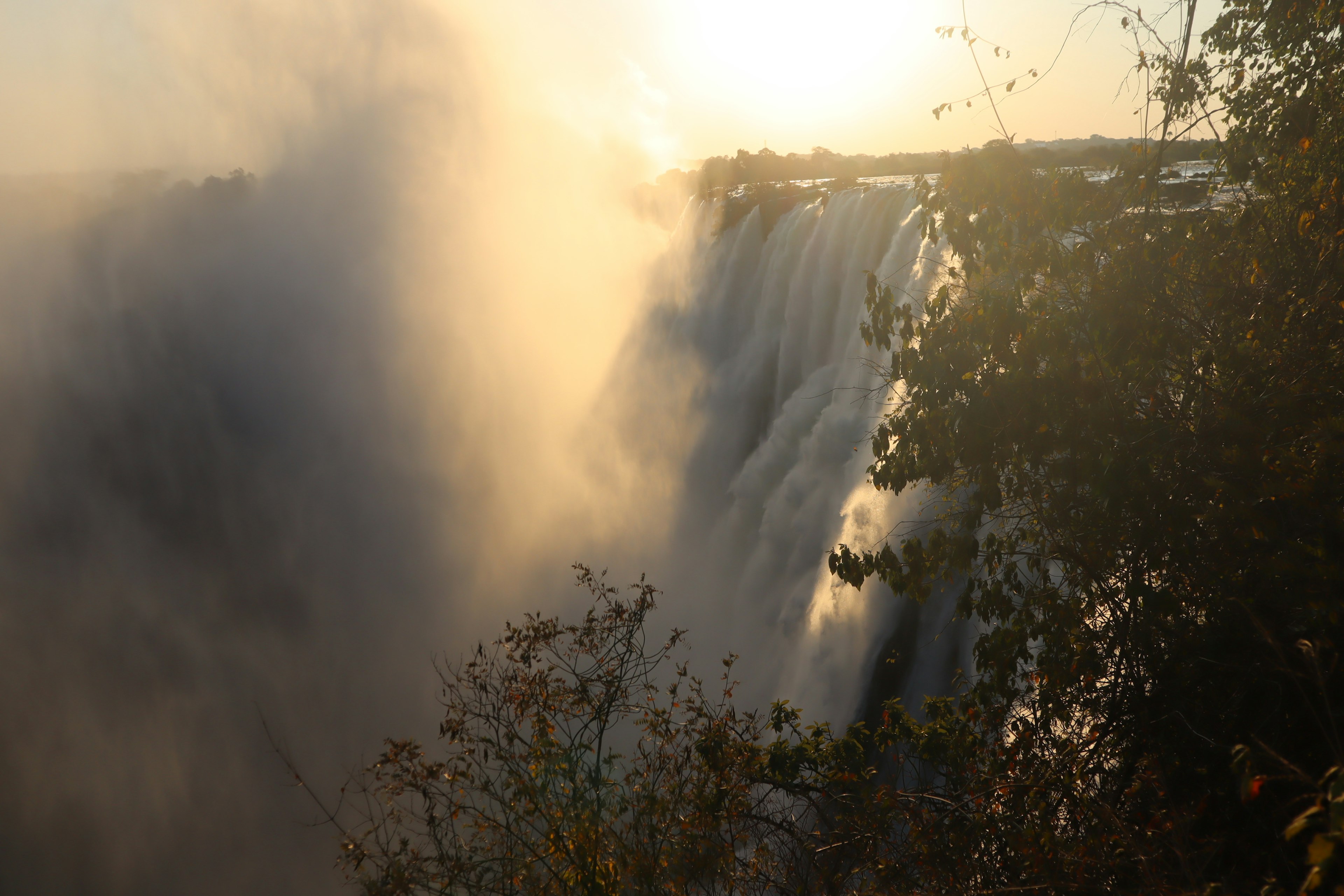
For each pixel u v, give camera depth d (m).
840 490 21.88
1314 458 4.36
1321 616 4.00
